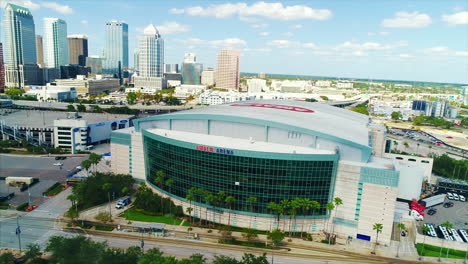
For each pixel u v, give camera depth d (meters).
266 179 134.25
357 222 135.50
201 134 164.75
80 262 99.31
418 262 122.12
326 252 125.81
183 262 97.38
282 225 138.88
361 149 135.62
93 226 139.62
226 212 142.62
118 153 179.50
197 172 144.12
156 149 158.00
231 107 194.62
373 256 124.69
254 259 101.12
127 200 162.88
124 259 100.19
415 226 141.62
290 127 147.38
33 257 110.75
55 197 169.50
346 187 134.88
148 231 136.88
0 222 141.38
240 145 145.38
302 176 133.12
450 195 193.62
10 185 182.00
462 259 125.56
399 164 188.50
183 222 145.38
